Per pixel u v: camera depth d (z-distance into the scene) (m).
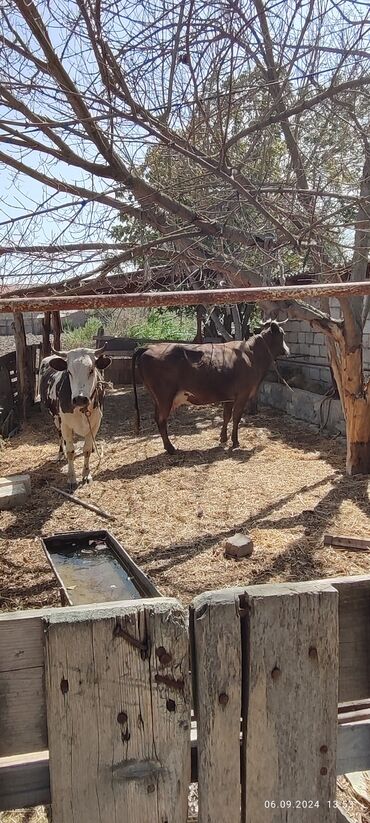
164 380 9.08
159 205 5.13
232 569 5.36
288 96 4.96
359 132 5.34
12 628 1.50
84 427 7.70
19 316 12.09
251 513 6.75
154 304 2.46
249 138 5.69
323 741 1.64
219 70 4.31
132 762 1.55
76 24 4.02
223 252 5.60
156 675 1.53
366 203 5.32
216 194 5.59
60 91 4.04
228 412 9.83
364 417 7.71
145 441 10.37
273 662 1.58
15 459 9.46
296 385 12.67
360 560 5.46
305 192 5.06
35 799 1.62
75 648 1.48
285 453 9.23
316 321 7.39
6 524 6.65
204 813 1.60
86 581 4.85
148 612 1.51
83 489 7.82
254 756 1.60
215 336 16.12
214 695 1.56
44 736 1.54
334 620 1.59
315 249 5.79
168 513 6.86
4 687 1.51
